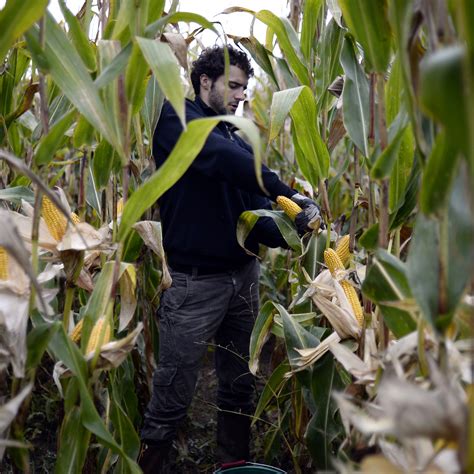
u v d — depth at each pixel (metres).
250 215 5.77
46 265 3.86
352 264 4.89
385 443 2.81
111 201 4.82
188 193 5.86
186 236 5.91
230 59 6.01
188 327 5.94
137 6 3.38
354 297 4.14
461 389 2.56
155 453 5.88
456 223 2.39
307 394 4.83
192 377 5.98
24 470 3.51
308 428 4.51
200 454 6.93
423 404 1.91
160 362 5.99
